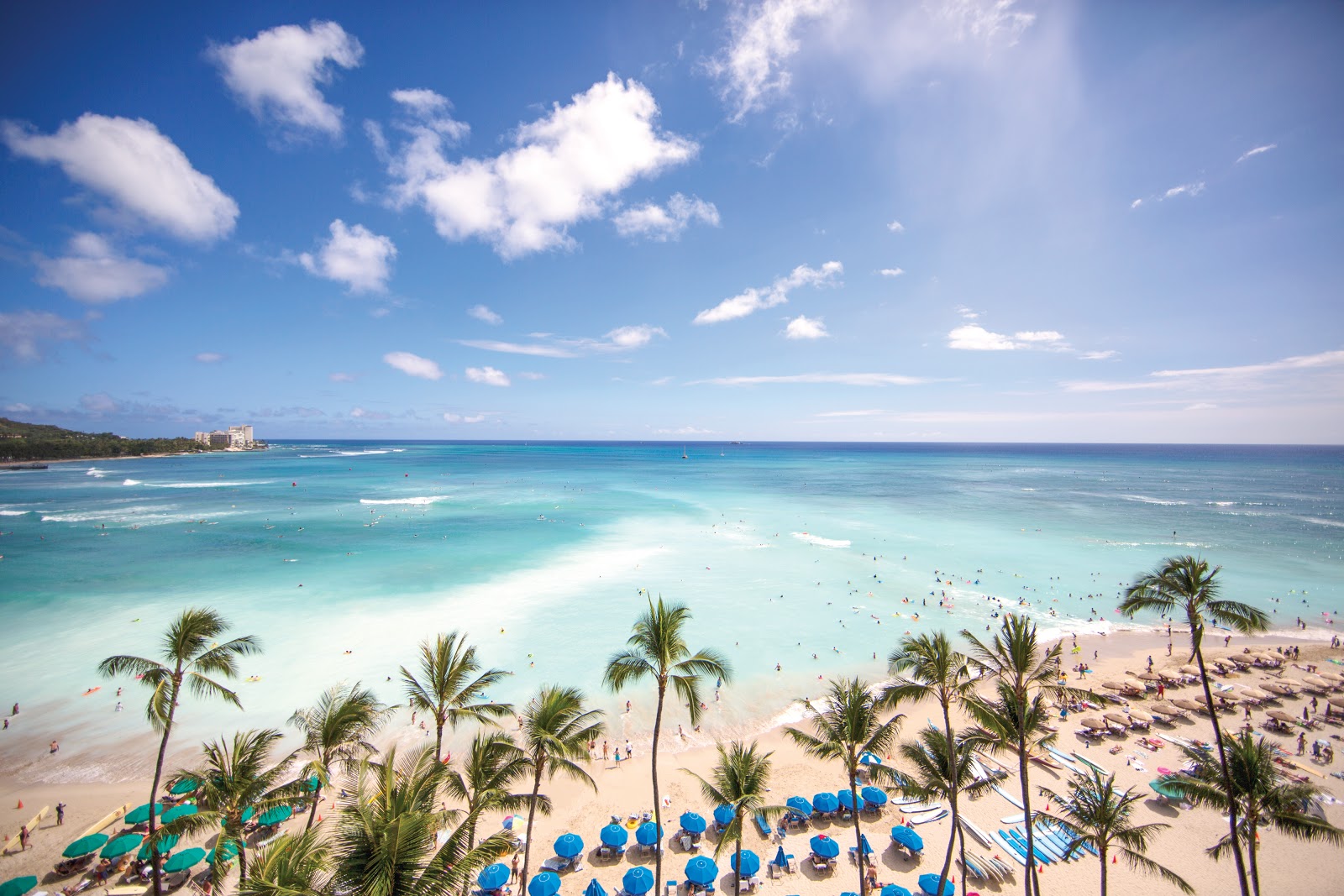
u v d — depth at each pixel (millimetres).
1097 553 73250
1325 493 141500
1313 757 29641
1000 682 20094
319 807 24984
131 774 27406
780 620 49125
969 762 20109
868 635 46281
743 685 37562
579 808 25656
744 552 72500
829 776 28250
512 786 26844
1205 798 19953
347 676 36875
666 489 140500
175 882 21031
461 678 20422
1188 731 32562
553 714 18266
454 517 93250
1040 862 22719
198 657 22562
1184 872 22281
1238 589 58906
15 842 22641
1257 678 39500
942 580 61469
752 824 24672
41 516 91812
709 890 21359
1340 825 24312
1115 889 21453
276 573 59438
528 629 45156
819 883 21812
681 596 54594
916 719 34000
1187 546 77438
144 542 72938
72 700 33531
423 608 49219
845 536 83125
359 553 68500
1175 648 45156
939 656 19797
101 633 42750
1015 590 58500
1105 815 18125
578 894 21000
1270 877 21984
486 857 11523
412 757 20125
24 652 39438
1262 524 94812
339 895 10984
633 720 33000
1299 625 49906
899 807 25938
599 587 56594
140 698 33875
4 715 32156
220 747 29500
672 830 24328
